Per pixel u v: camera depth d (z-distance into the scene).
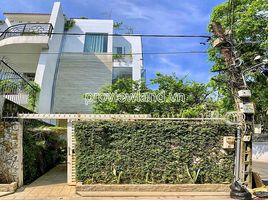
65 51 24.67
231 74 10.58
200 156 10.66
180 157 10.55
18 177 10.46
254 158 21.34
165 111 19.61
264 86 17.39
